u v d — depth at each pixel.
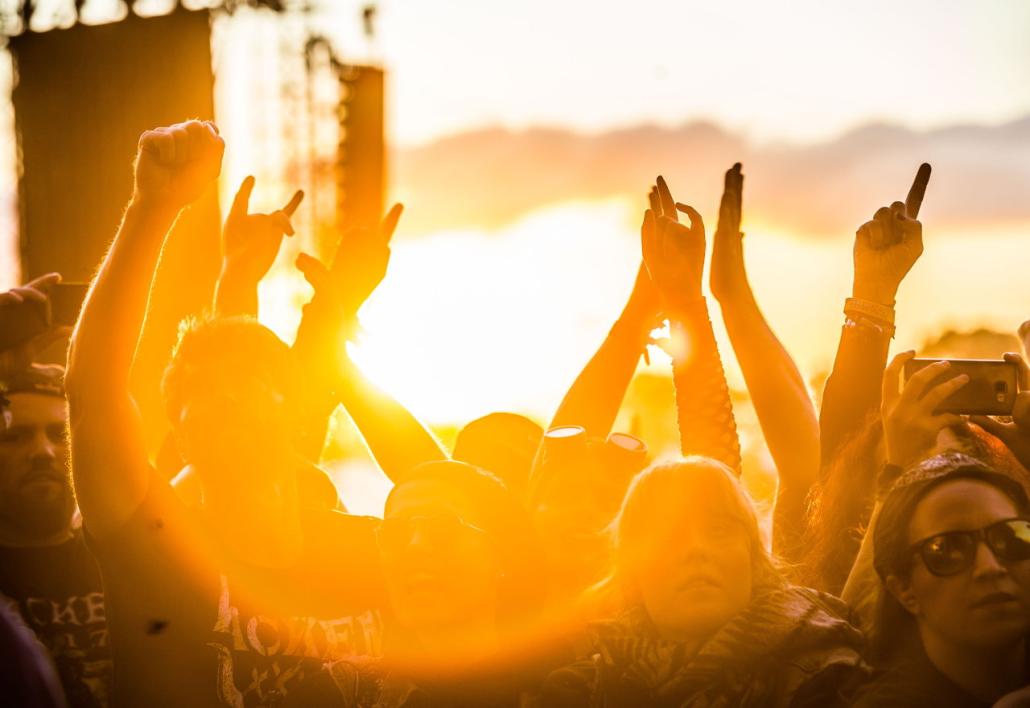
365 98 20.56
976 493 2.25
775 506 3.08
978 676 2.29
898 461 2.49
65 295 2.93
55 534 3.04
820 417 3.00
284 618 2.46
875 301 3.02
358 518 2.72
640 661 2.39
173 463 3.07
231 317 2.58
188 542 2.39
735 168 3.31
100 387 2.26
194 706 2.33
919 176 3.07
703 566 2.36
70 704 2.92
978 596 2.20
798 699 2.25
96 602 3.04
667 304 2.96
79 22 17.62
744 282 3.29
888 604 2.38
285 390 2.55
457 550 2.44
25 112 17.92
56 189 17.86
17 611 2.94
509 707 2.50
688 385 2.93
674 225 2.95
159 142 2.25
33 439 2.99
